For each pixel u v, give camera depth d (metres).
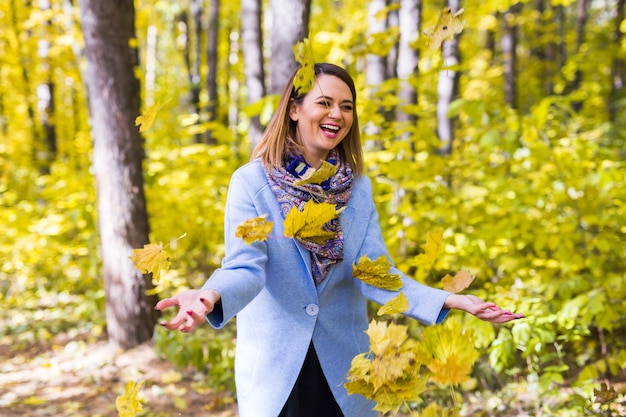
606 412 2.67
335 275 1.67
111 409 3.51
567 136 4.11
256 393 1.65
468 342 1.30
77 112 12.40
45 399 3.68
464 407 3.11
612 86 13.64
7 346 4.79
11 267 6.05
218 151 5.57
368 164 3.96
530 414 2.91
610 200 3.87
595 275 3.36
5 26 9.65
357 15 7.45
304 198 1.62
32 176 8.40
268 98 3.43
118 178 4.51
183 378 3.95
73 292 6.35
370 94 4.02
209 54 11.30
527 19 11.30
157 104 1.40
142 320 4.60
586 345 3.55
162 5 12.10
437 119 6.76
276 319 1.64
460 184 4.58
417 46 3.56
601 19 17.95
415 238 3.57
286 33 3.70
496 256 3.92
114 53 4.47
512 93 11.05
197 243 5.59
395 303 1.37
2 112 10.97
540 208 3.89
